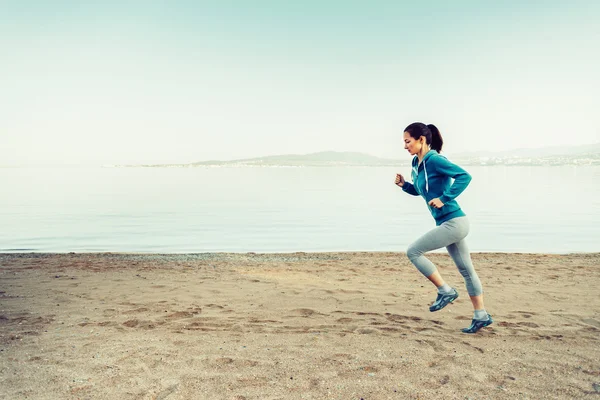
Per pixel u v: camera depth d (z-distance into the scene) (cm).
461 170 394
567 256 1080
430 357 352
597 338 405
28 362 337
